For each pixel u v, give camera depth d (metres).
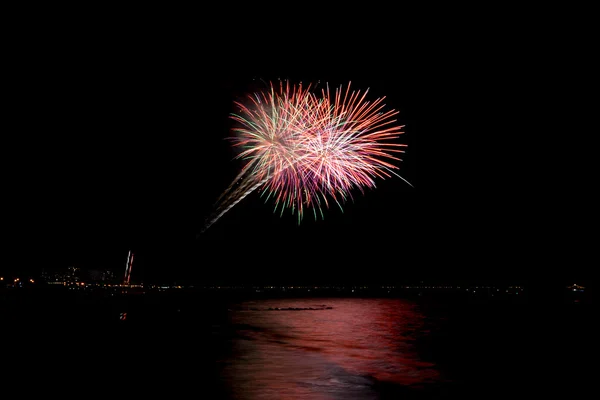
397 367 14.46
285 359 15.40
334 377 12.77
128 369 12.84
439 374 13.46
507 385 12.26
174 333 20.88
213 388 11.20
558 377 13.16
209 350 16.70
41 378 11.48
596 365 15.10
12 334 17.89
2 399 9.82
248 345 18.36
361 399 10.63
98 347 16.02
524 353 17.50
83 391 10.51
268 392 10.97
